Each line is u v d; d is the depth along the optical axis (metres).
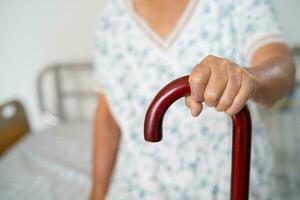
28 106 2.01
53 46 1.87
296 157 1.24
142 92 0.61
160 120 0.30
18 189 1.17
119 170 0.70
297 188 1.09
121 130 0.70
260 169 0.61
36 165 1.33
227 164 0.57
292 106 1.33
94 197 0.77
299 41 1.41
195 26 0.55
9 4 1.83
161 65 0.58
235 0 0.54
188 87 0.29
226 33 0.54
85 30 1.81
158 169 0.62
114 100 0.65
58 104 1.90
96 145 0.75
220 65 0.29
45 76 1.90
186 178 0.59
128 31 0.61
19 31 1.87
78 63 1.81
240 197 0.32
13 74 1.96
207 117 0.57
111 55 0.64
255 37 0.50
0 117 1.47
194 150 0.58
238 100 0.28
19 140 1.57
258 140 0.61
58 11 1.80
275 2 1.40
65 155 1.39
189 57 0.56
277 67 0.41
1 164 1.36
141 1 0.61
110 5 0.65
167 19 0.58
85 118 1.91
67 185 1.18
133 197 0.65
